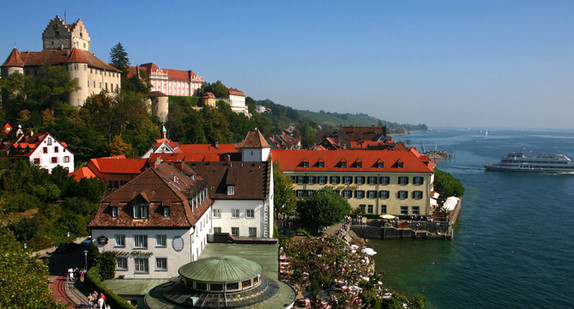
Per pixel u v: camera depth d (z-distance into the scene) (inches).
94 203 3358.8
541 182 7224.4
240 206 2795.3
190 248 2169.0
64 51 6599.4
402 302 2190.0
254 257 2342.5
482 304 2497.5
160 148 4886.8
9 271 1384.1
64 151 4527.6
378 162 4079.7
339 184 4124.0
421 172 3993.6
